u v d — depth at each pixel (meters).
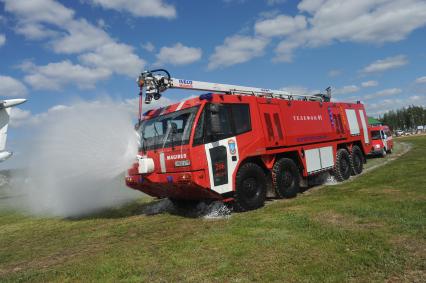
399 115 124.31
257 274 4.30
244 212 8.40
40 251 6.81
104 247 6.53
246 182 8.62
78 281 4.75
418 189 8.57
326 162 11.66
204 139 7.86
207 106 8.08
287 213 7.39
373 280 3.91
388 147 22.62
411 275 3.97
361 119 14.45
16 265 6.06
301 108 11.01
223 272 4.46
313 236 5.56
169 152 8.04
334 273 4.13
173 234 6.89
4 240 8.20
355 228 5.80
